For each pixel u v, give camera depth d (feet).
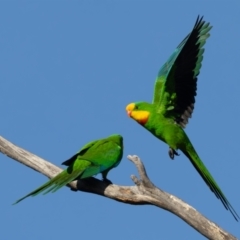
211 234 39.11
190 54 43.50
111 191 42.06
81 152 42.98
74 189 43.50
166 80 44.50
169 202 39.86
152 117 45.19
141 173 39.86
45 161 45.52
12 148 46.24
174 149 45.65
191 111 45.83
